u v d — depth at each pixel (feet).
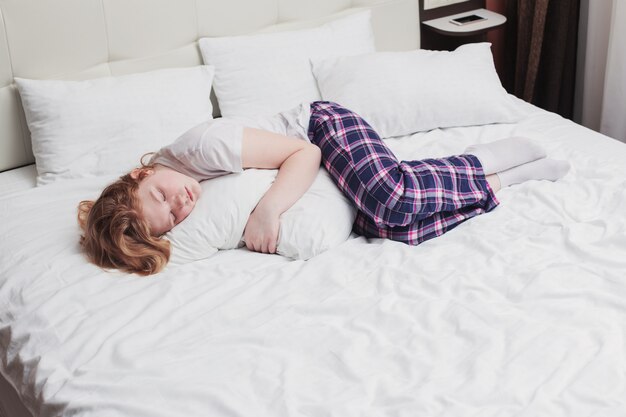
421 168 6.26
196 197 6.08
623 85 9.28
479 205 6.42
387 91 7.80
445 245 5.86
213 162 6.09
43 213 6.57
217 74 8.16
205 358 4.69
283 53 8.25
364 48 8.71
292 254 5.98
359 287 5.38
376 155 6.29
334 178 6.42
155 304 5.27
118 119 7.25
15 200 6.79
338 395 4.34
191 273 5.69
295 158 6.26
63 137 7.15
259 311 5.18
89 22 7.55
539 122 7.98
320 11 8.95
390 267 5.54
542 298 5.04
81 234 6.21
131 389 4.44
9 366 5.32
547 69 10.19
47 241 6.15
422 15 9.82
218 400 4.29
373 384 4.40
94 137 7.22
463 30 9.45
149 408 4.29
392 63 8.03
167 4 7.92
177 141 6.25
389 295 5.20
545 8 9.62
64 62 7.55
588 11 9.70
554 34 9.91
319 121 6.69
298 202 6.15
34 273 5.77
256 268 5.77
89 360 4.80
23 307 5.49
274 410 4.26
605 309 4.86
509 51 10.86
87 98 7.25
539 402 4.11
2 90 7.34
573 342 4.56
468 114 7.88
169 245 5.87
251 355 4.70
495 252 5.59
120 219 5.76
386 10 9.32
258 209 6.05
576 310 4.85
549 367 4.40
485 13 9.95
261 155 6.23
